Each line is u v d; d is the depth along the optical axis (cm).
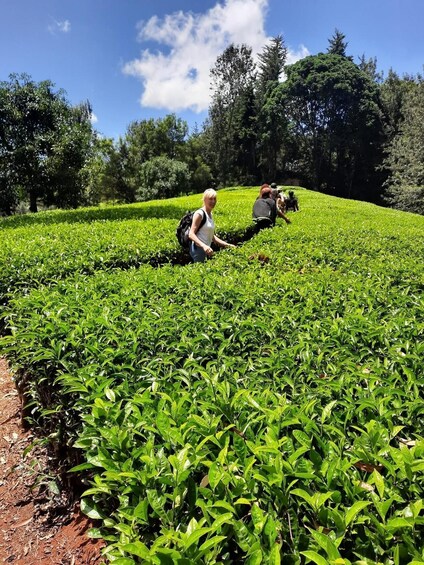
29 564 258
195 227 634
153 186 5650
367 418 207
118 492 179
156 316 340
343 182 5844
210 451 172
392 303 391
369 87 5366
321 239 780
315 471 159
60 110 3106
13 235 931
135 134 6962
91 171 3428
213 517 144
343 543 140
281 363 260
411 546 129
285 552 139
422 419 210
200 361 274
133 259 697
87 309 353
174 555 126
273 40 6662
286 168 6550
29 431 391
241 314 359
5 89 2902
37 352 288
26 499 313
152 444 176
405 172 3569
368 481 155
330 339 301
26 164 2967
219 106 6569
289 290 423
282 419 188
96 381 246
